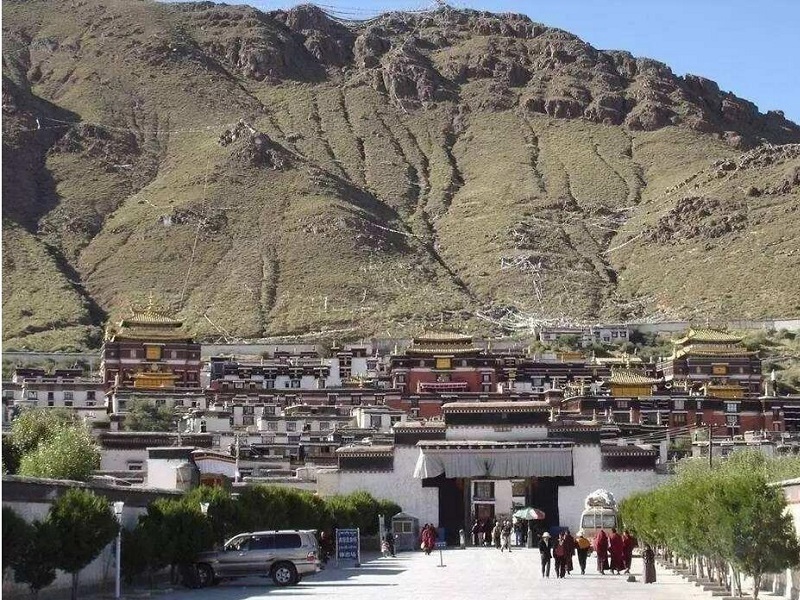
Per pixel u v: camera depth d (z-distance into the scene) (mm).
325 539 93625
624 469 130500
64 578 57094
